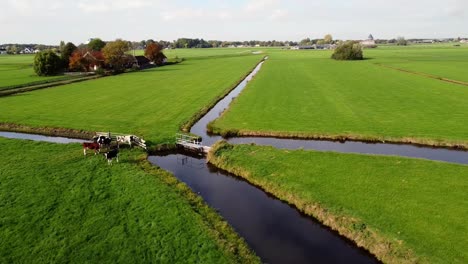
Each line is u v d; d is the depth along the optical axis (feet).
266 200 97.96
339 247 76.43
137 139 138.41
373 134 146.72
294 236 80.33
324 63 467.52
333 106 195.72
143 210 87.51
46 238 76.48
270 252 74.33
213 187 106.32
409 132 147.54
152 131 156.04
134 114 187.73
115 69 409.28
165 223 81.76
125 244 74.28
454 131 146.30
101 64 411.13
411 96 216.95
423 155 128.06
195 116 183.21
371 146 139.03
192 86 279.90
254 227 83.76
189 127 165.17
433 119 164.45
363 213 84.28
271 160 118.62
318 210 88.28
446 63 420.77
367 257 73.36
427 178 100.78
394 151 132.87
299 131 153.58
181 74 371.97
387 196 91.61
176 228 79.71
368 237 76.74
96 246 73.72
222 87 271.08
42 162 119.44
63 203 91.04
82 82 318.04
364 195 92.68
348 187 97.50
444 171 105.09
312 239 79.30
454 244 71.72
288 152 124.57
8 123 175.42
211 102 215.51
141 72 406.41
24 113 193.67
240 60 555.69
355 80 291.79
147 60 508.53
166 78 337.52
